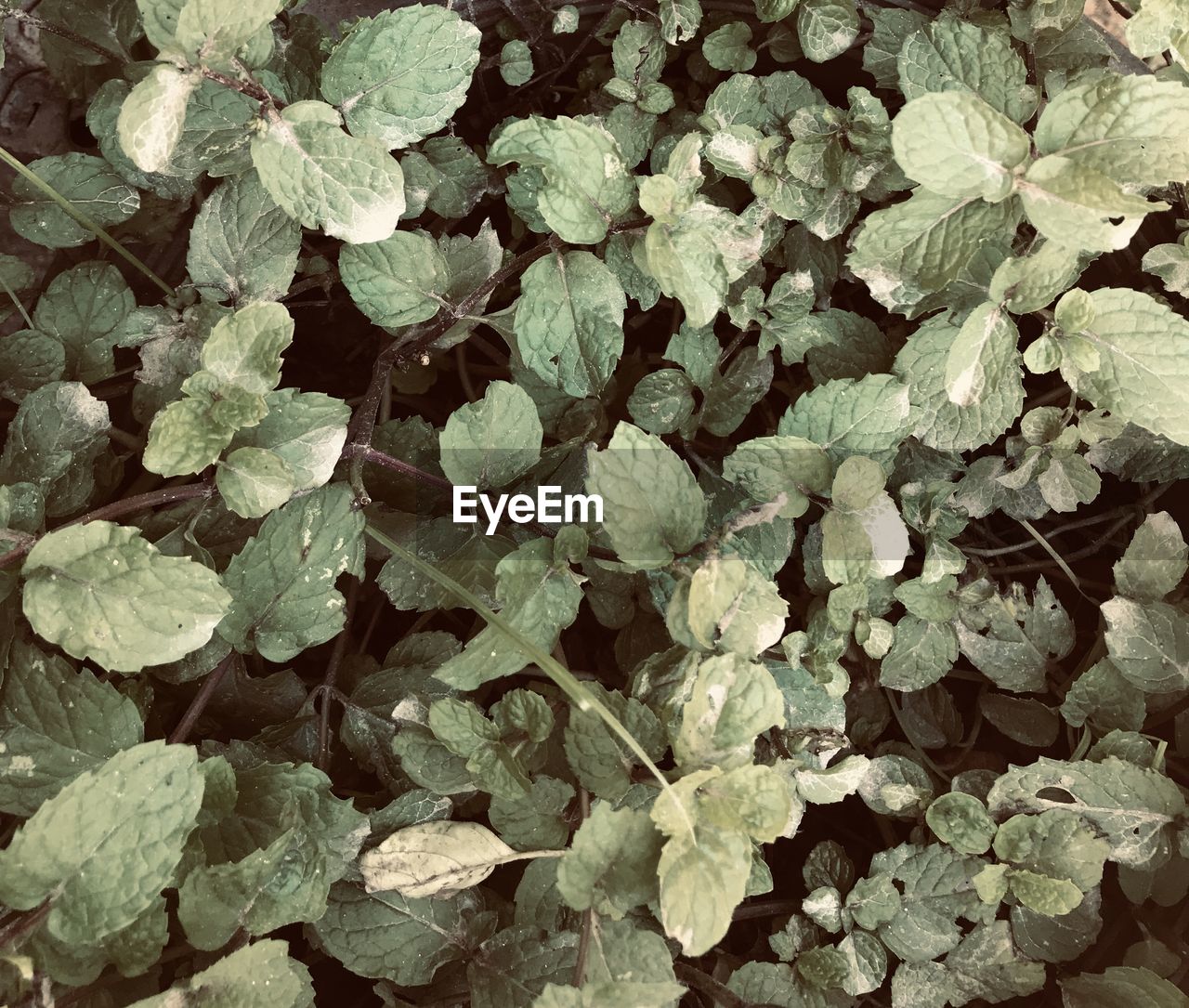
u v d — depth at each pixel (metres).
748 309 0.33
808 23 0.33
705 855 0.26
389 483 0.33
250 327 0.28
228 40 0.26
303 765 0.29
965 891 0.32
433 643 0.32
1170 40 0.30
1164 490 0.36
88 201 0.31
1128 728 0.33
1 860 0.25
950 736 0.35
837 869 0.33
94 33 0.33
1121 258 0.35
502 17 0.35
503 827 0.29
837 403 0.31
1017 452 0.33
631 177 0.29
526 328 0.30
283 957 0.26
